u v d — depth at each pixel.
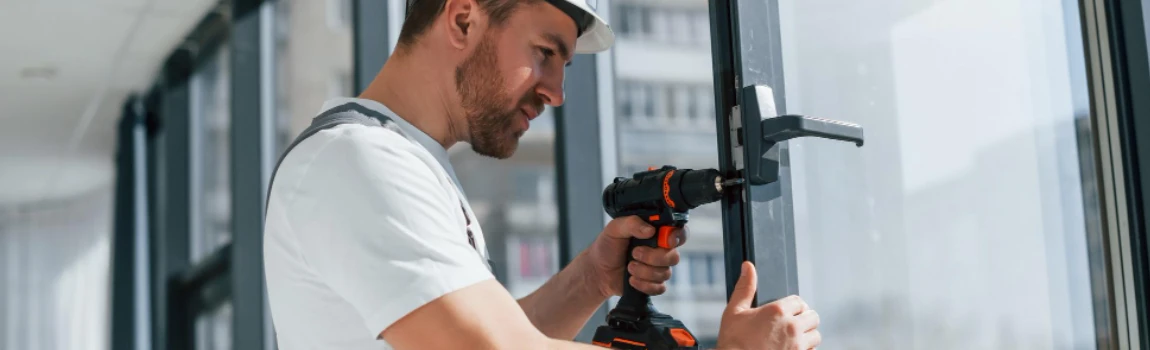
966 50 1.45
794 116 1.12
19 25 3.79
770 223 1.18
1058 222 1.41
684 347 1.13
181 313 4.67
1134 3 1.33
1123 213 1.34
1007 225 1.42
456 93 1.18
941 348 1.44
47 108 4.92
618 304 1.24
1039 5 1.43
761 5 1.22
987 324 1.42
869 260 1.48
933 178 1.45
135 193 5.26
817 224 1.49
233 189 3.45
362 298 1.02
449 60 1.18
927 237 1.45
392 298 1.00
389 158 1.05
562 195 2.04
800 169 1.49
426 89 1.19
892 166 1.47
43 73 4.40
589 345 1.06
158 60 4.32
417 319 1.00
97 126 5.23
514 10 1.17
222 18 3.75
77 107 4.94
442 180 1.12
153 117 5.12
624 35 2.10
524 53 1.17
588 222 2.03
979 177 1.44
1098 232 1.39
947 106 1.44
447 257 1.02
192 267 4.46
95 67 4.38
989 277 1.43
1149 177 1.31
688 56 2.04
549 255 2.14
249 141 3.47
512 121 1.20
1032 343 1.41
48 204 6.59
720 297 1.98
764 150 1.16
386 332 1.02
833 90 1.50
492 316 1.01
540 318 1.35
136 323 5.32
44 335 6.27
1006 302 1.42
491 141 1.21
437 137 1.20
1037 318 1.41
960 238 1.43
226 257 3.88
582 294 1.34
